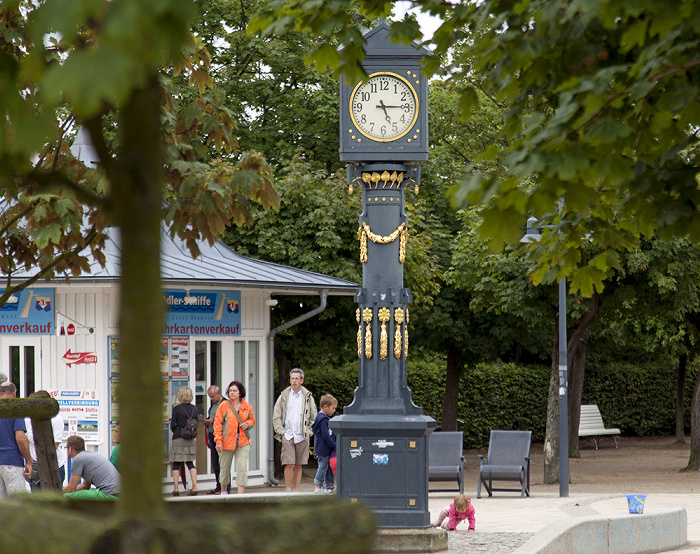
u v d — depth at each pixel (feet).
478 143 128.77
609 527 43.34
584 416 139.03
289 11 19.17
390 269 41.65
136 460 6.02
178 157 24.09
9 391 48.88
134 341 6.02
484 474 72.38
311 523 6.13
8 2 5.68
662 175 20.12
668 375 162.61
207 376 74.69
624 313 92.22
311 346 89.66
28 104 5.69
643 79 15.06
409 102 42.04
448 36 21.12
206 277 70.85
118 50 4.99
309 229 88.48
